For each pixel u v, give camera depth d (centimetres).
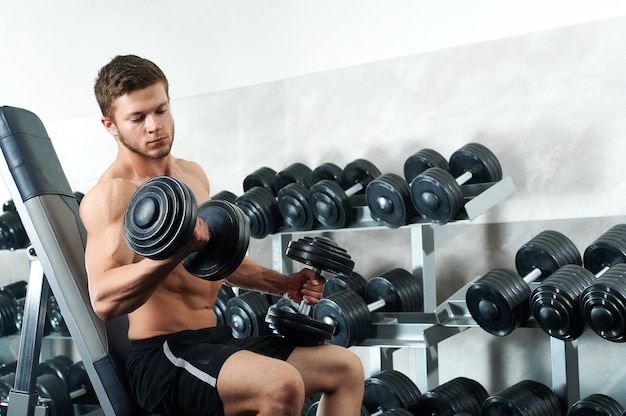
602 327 200
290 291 161
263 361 128
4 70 408
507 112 276
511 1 274
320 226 285
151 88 140
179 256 123
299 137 329
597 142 258
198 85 356
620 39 253
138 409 148
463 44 286
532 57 270
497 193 253
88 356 151
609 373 254
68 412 318
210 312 153
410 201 257
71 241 161
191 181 161
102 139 381
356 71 312
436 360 267
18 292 377
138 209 121
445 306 246
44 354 391
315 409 244
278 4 332
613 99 254
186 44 358
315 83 324
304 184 299
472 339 283
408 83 299
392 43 303
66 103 391
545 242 238
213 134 352
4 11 406
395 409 232
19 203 163
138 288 125
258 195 294
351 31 313
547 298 211
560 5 264
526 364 271
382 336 252
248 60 341
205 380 131
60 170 176
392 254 306
